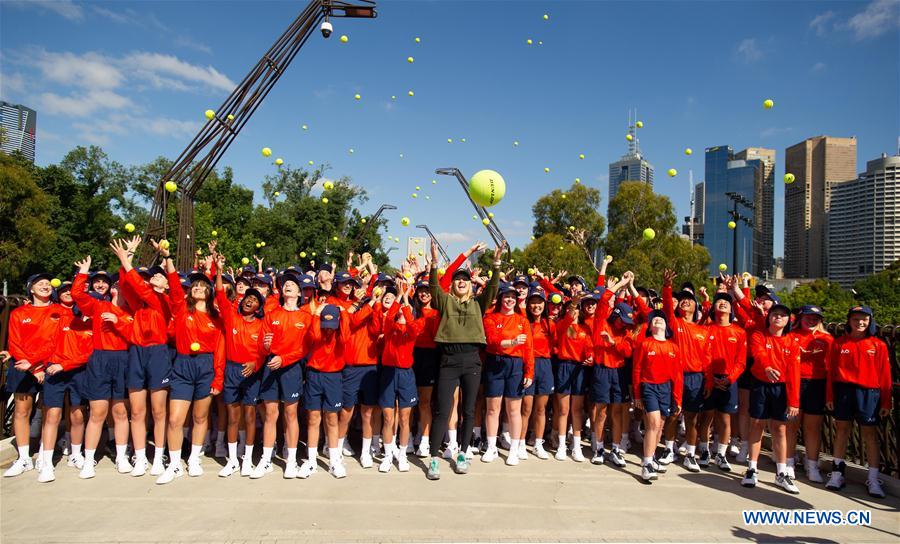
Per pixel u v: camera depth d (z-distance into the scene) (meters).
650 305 8.40
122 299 5.73
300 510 4.69
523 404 6.52
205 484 5.30
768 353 5.70
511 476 5.81
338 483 5.41
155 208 9.87
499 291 6.53
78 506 4.71
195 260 10.91
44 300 5.62
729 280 7.12
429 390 6.46
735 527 4.64
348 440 7.03
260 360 5.59
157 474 5.51
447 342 5.65
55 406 5.39
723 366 6.19
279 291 6.64
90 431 5.43
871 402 5.53
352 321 5.87
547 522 4.59
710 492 5.49
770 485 5.77
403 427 5.96
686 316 6.50
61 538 4.10
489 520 4.59
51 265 37.69
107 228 42.84
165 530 4.25
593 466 6.29
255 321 5.76
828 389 5.87
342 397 5.77
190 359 5.52
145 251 9.67
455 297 5.86
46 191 39.59
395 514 4.65
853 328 5.71
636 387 5.89
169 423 5.51
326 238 41.81
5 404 6.38
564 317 6.76
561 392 6.62
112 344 5.50
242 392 5.66
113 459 6.01
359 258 9.05
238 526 4.35
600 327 6.44
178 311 5.49
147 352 5.51
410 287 6.79
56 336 5.49
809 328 6.07
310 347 5.70
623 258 34.09
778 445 5.69
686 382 6.15
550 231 42.09
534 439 7.38
